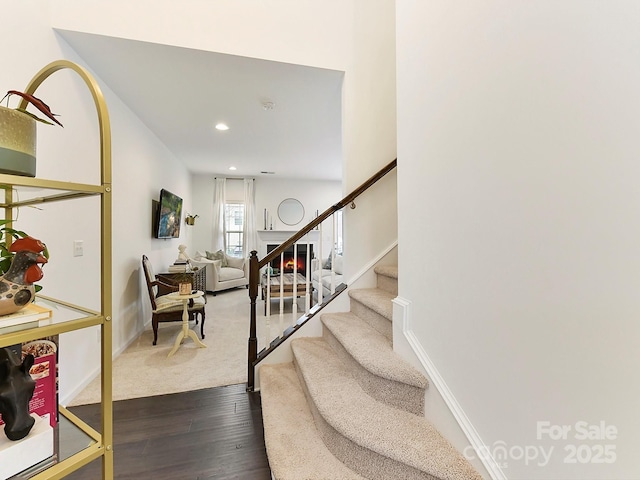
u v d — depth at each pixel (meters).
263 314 4.46
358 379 1.62
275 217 7.68
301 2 2.43
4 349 0.75
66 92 2.08
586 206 0.73
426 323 1.37
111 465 0.86
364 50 2.56
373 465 1.19
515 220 0.92
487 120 1.03
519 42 0.91
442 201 1.27
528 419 0.88
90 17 2.02
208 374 2.51
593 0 0.71
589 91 0.72
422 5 1.43
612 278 0.68
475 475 1.02
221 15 2.26
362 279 2.49
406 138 1.55
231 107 3.26
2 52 1.55
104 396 0.85
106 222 0.85
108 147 0.85
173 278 3.78
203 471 1.48
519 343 0.91
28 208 1.73
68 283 2.10
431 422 1.28
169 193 4.56
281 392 1.88
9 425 0.71
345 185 2.55
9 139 0.73
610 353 0.68
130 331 3.26
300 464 1.28
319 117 3.54
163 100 3.07
